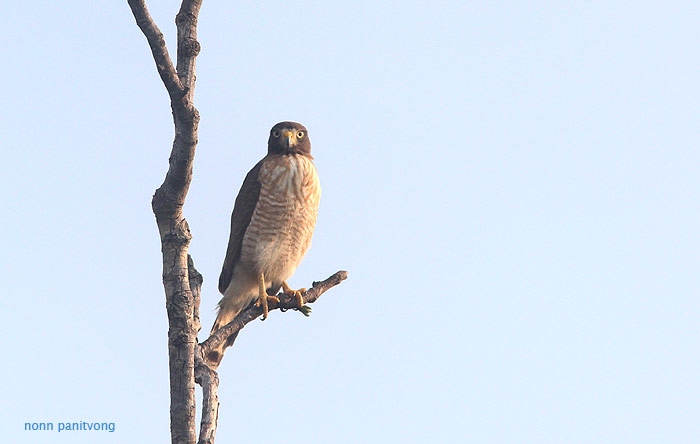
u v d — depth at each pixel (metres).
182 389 9.33
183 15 9.30
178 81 8.75
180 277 9.47
